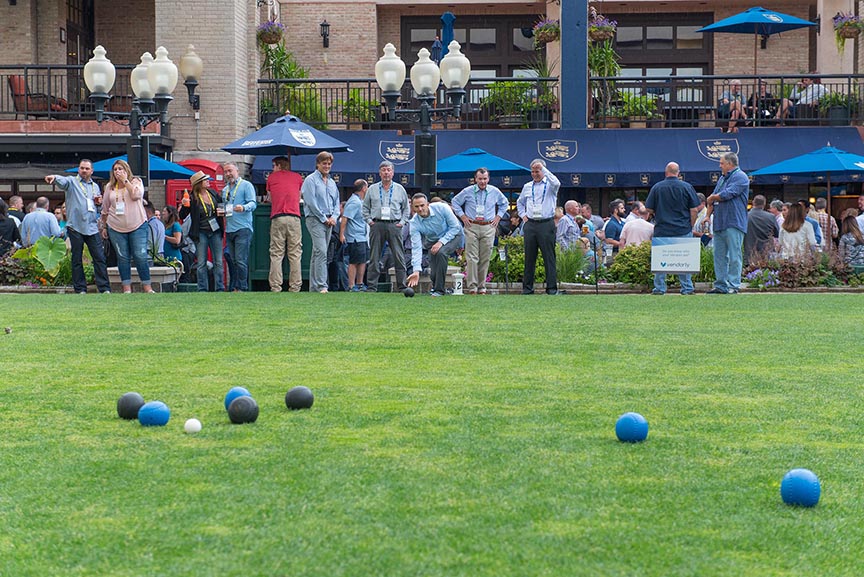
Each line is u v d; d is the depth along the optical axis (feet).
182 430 16.44
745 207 49.70
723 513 12.13
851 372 22.85
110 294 46.75
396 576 10.03
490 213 51.62
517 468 14.05
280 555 10.61
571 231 59.41
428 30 99.45
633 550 10.80
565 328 31.50
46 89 85.20
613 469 14.05
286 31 95.66
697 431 16.58
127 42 91.76
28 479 13.64
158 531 11.42
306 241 58.44
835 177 76.79
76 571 10.28
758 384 21.20
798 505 12.43
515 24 99.45
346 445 15.37
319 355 25.46
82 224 51.13
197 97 80.18
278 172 52.60
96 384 21.06
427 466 14.12
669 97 92.22
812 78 86.22
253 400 17.16
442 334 29.89
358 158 80.33
